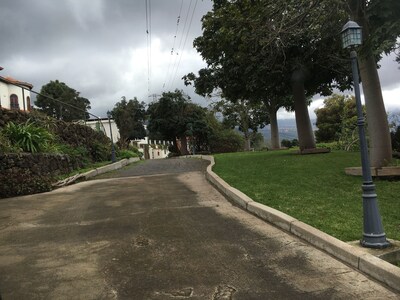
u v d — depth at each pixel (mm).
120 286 4941
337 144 23328
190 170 17750
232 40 13875
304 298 4477
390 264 4938
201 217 8344
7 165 13305
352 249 5516
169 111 46656
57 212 9500
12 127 15289
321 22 12320
